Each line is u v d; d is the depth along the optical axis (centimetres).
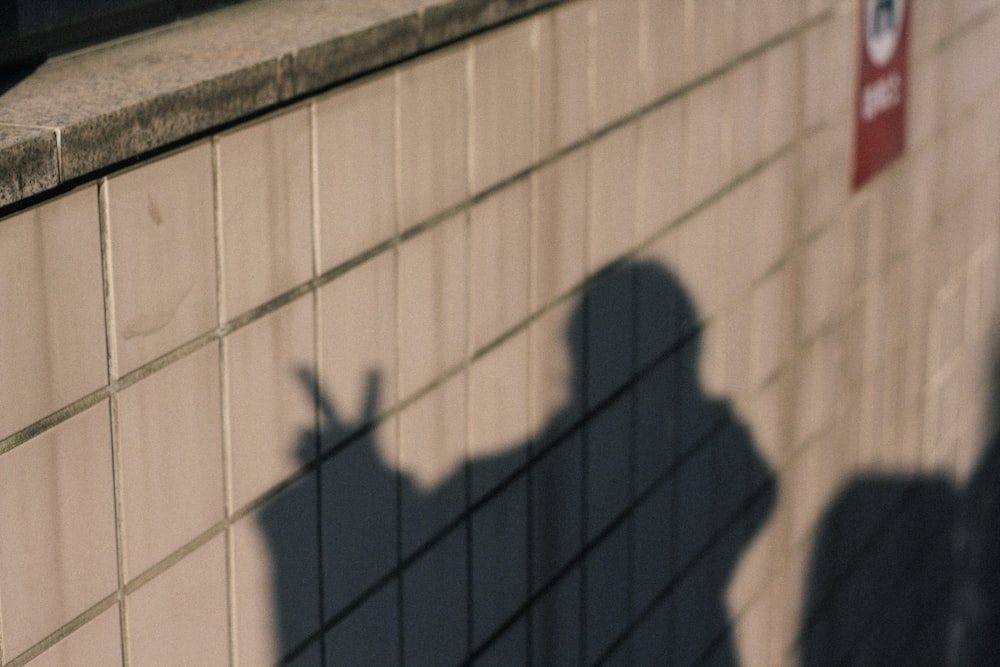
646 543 339
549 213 275
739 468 387
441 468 255
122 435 183
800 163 392
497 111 253
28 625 173
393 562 246
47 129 162
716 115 337
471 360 258
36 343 168
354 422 229
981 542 653
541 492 290
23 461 168
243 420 204
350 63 211
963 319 577
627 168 301
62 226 169
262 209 202
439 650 263
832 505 466
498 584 279
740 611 403
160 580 194
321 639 230
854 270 448
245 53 198
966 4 519
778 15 361
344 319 223
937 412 564
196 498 198
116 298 179
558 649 306
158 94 177
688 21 315
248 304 202
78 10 197
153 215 183
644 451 330
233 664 211
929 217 515
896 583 545
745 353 378
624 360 314
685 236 332
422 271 240
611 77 288
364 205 223
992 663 693
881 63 441
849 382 462
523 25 256
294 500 218
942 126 512
